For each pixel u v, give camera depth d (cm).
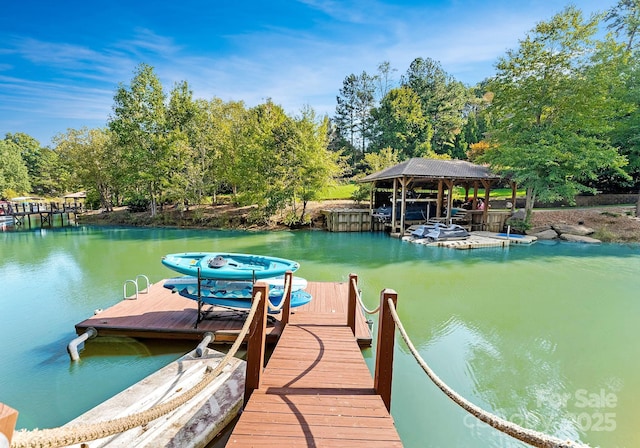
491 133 1942
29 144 5775
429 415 415
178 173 2412
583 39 1563
